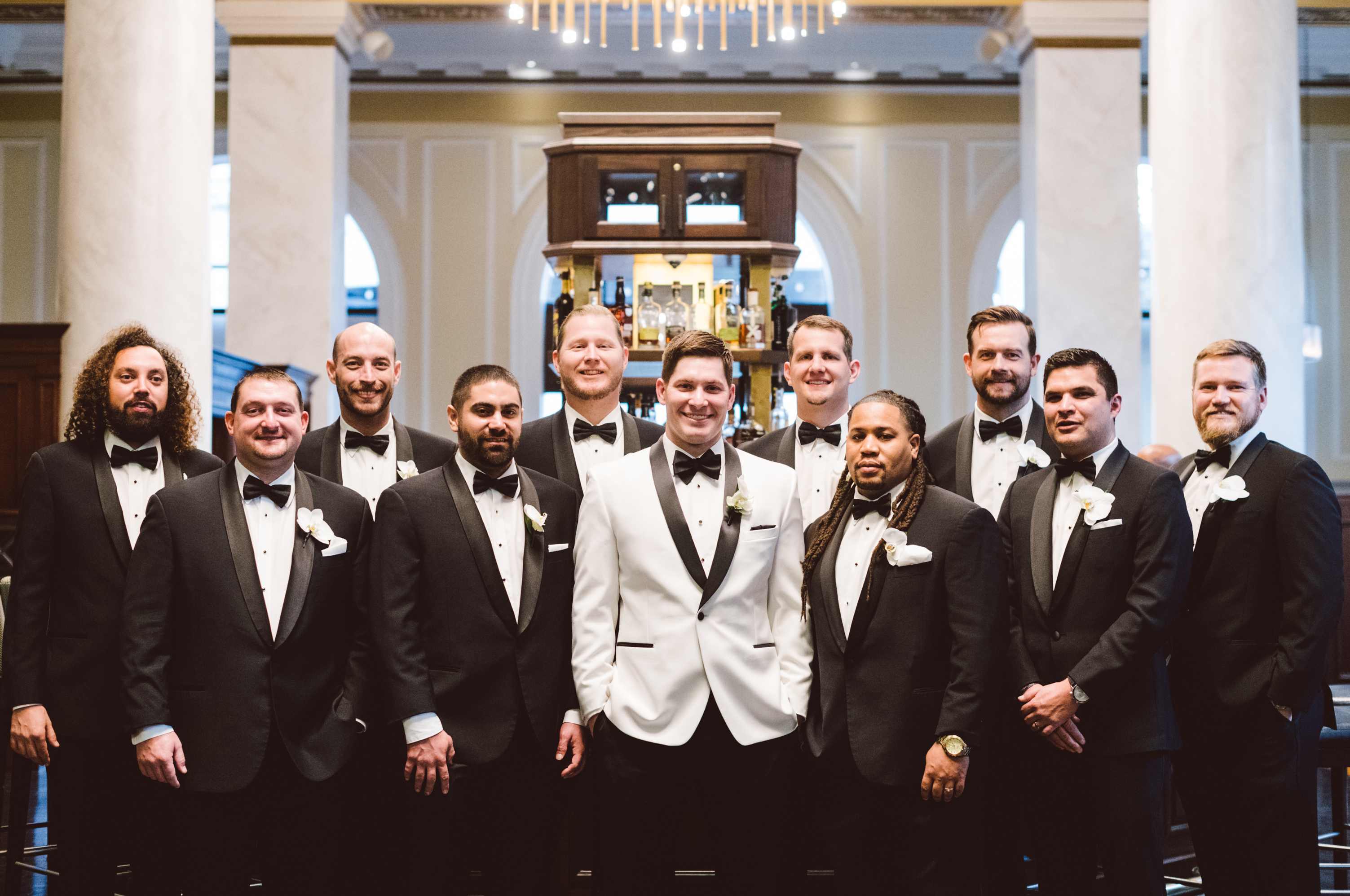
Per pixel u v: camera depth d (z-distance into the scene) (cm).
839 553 293
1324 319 1021
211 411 626
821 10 633
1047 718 274
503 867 282
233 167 754
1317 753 299
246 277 752
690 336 293
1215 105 492
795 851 317
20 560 294
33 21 890
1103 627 283
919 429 293
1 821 453
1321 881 390
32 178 1006
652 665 276
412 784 276
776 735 276
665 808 273
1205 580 302
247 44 755
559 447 351
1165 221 513
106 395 305
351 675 288
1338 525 295
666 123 547
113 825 296
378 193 1001
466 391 292
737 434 517
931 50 987
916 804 271
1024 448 320
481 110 1005
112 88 480
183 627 277
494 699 280
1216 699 295
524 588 287
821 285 1026
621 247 533
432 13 792
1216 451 317
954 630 272
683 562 280
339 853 283
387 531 286
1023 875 308
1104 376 296
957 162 1009
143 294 482
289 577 281
